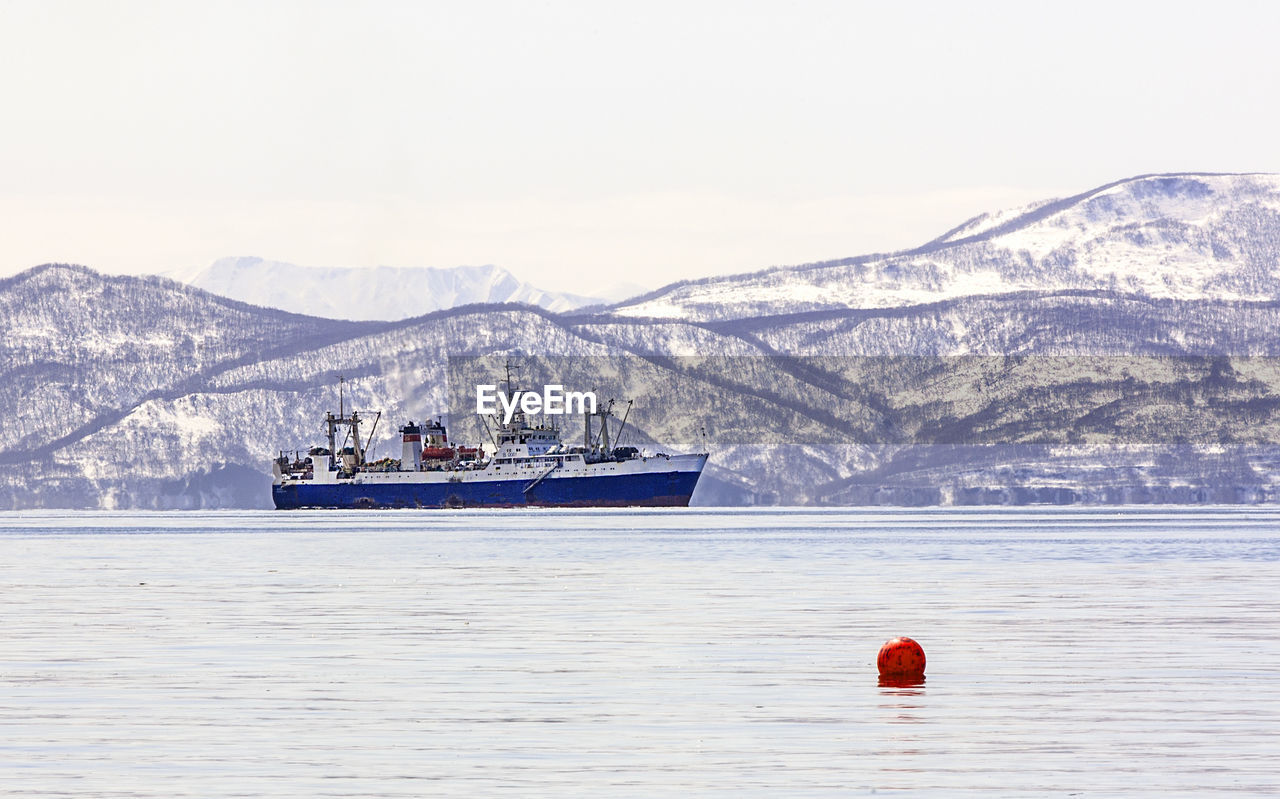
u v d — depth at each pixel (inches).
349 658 3754.9
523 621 4648.1
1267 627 4443.9
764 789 2343.8
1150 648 3934.5
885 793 2320.4
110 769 2477.9
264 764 2513.5
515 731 2783.0
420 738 2721.5
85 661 3715.6
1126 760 2536.9
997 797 2294.5
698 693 3191.4
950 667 3585.1
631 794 2311.8
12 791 2331.4
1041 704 3058.6
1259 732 2768.2
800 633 4281.5
